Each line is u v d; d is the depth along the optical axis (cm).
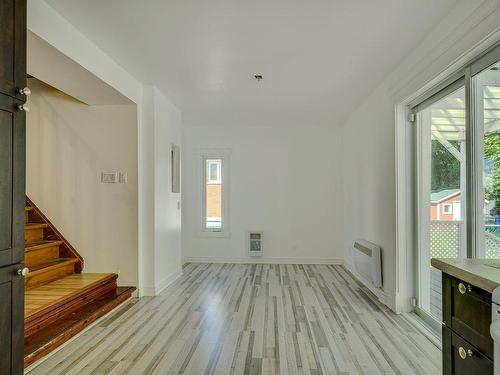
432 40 242
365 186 422
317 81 353
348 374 209
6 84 154
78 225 379
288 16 224
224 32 247
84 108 378
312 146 576
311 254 572
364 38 255
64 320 278
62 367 218
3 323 152
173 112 450
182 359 229
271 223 577
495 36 181
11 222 157
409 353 237
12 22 158
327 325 289
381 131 357
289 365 221
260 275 482
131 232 374
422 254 305
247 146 581
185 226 584
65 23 231
